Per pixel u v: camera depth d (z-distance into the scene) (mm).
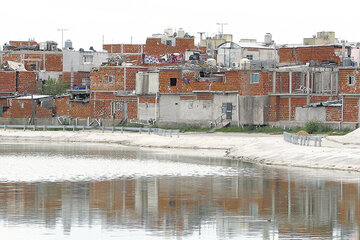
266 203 110875
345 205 109000
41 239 90125
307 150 163375
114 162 164250
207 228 95250
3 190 122000
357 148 164250
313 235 91750
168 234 92438
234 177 136500
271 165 155875
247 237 90875
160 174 141875
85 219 100188
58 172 145500
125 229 94938
